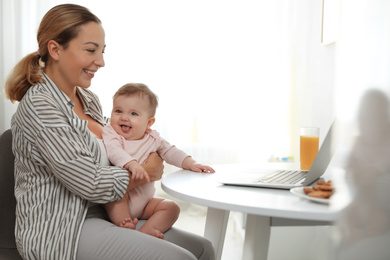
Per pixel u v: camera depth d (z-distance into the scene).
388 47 0.48
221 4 3.01
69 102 1.21
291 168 1.38
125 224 1.15
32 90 1.15
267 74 3.00
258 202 0.83
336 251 0.51
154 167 1.27
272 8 2.96
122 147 1.30
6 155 1.21
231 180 1.05
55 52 1.20
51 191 1.10
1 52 2.96
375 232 0.49
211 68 3.04
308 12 2.83
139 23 3.03
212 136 3.06
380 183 0.48
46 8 2.95
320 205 0.80
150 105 1.36
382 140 0.48
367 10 0.49
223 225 1.32
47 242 1.03
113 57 3.04
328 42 2.25
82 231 1.07
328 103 2.36
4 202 1.18
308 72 2.85
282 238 0.89
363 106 0.49
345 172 0.50
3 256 1.11
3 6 2.95
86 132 1.17
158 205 1.29
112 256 1.02
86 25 1.19
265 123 3.02
